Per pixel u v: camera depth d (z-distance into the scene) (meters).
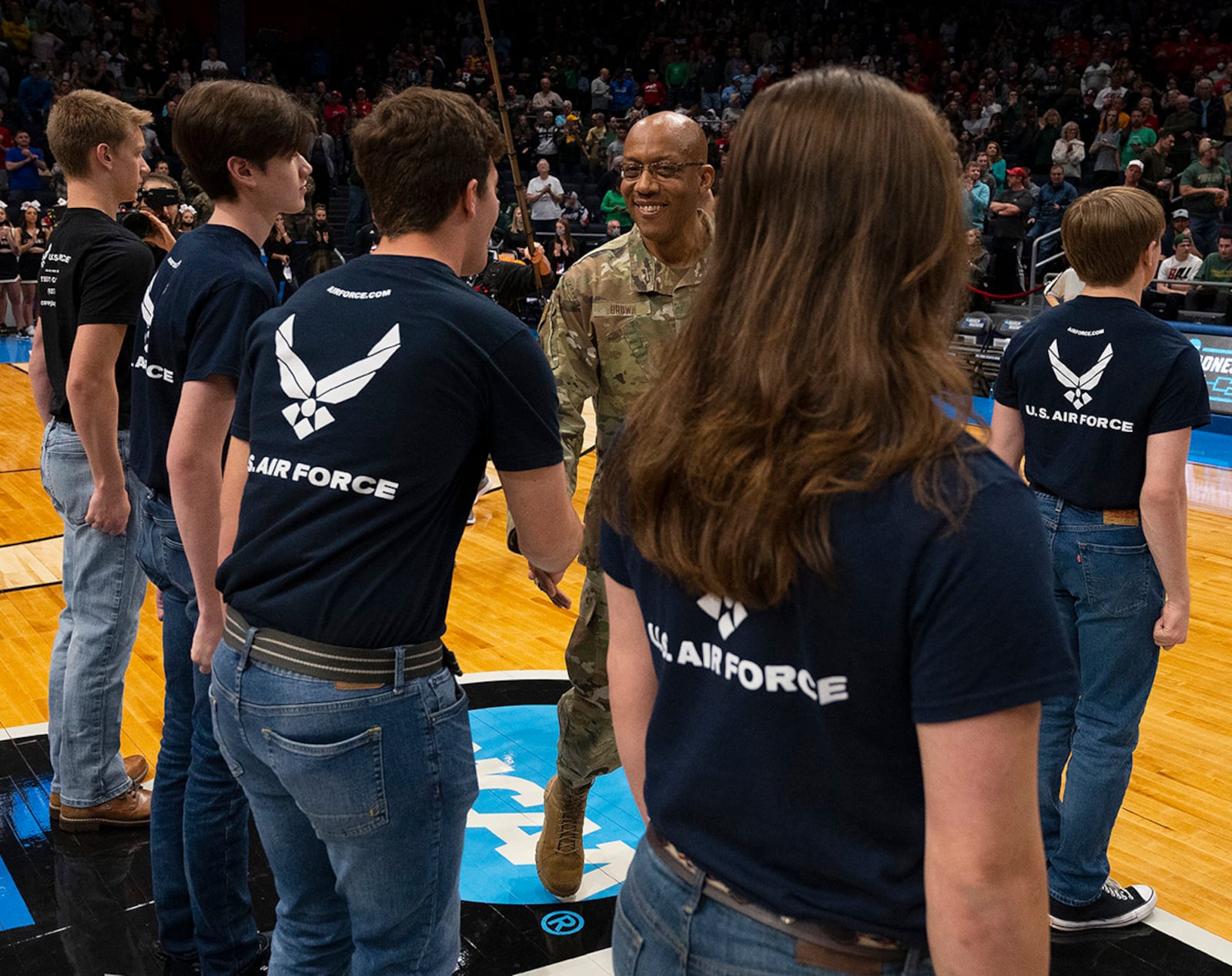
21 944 2.47
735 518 0.91
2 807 3.06
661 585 1.04
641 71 19.02
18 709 3.71
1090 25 18.81
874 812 0.94
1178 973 2.46
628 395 2.46
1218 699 4.02
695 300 1.03
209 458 1.98
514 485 1.65
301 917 1.74
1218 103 15.16
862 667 0.90
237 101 2.03
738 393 0.94
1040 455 2.49
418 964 1.66
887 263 0.92
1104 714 2.52
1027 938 0.88
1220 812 3.21
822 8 19.88
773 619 0.93
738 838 0.99
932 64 18.69
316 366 1.57
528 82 18.27
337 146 16.83
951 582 0.85
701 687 1.01
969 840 0.86
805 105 0.95
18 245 13.03
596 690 2.48
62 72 16.36
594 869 2.85
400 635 1.54
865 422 0.88
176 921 2.32
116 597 2.83
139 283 2.50
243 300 1.97
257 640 1.56
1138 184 12.41
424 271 1.60
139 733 3.59
